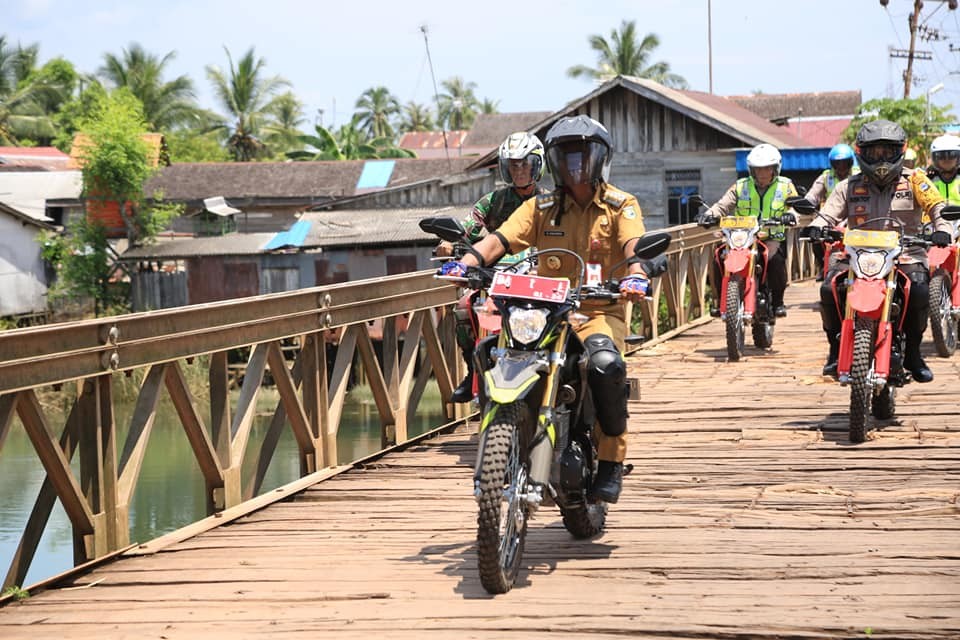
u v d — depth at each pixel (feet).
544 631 14.16
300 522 20.86
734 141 97.96
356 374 103.14
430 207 123.65
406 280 27.99
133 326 18.92
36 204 160.35
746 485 22.09
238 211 164.35
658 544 18.10
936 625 13.70
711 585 15.81
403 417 27.68
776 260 38.63
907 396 30.01
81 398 18.47
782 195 37.60
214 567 17.95
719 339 44.68
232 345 21.53
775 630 13.76
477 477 15.14
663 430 27.53
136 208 137.08
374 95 299.38
